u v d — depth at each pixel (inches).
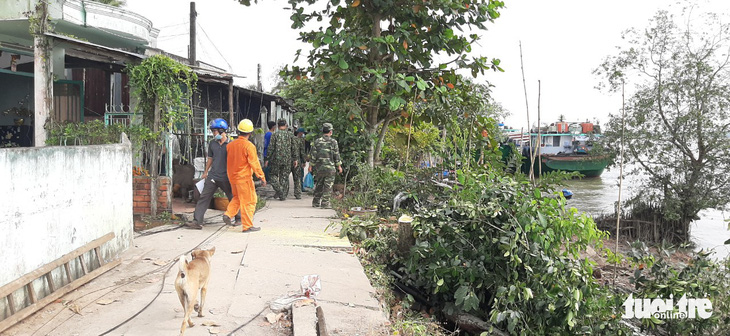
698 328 261.7
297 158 482.3
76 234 208.5
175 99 357.1
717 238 723.4
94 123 349.4
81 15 499.8
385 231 317.1
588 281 261.9
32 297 173.2
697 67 707.4
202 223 338.3
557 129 1537.9
